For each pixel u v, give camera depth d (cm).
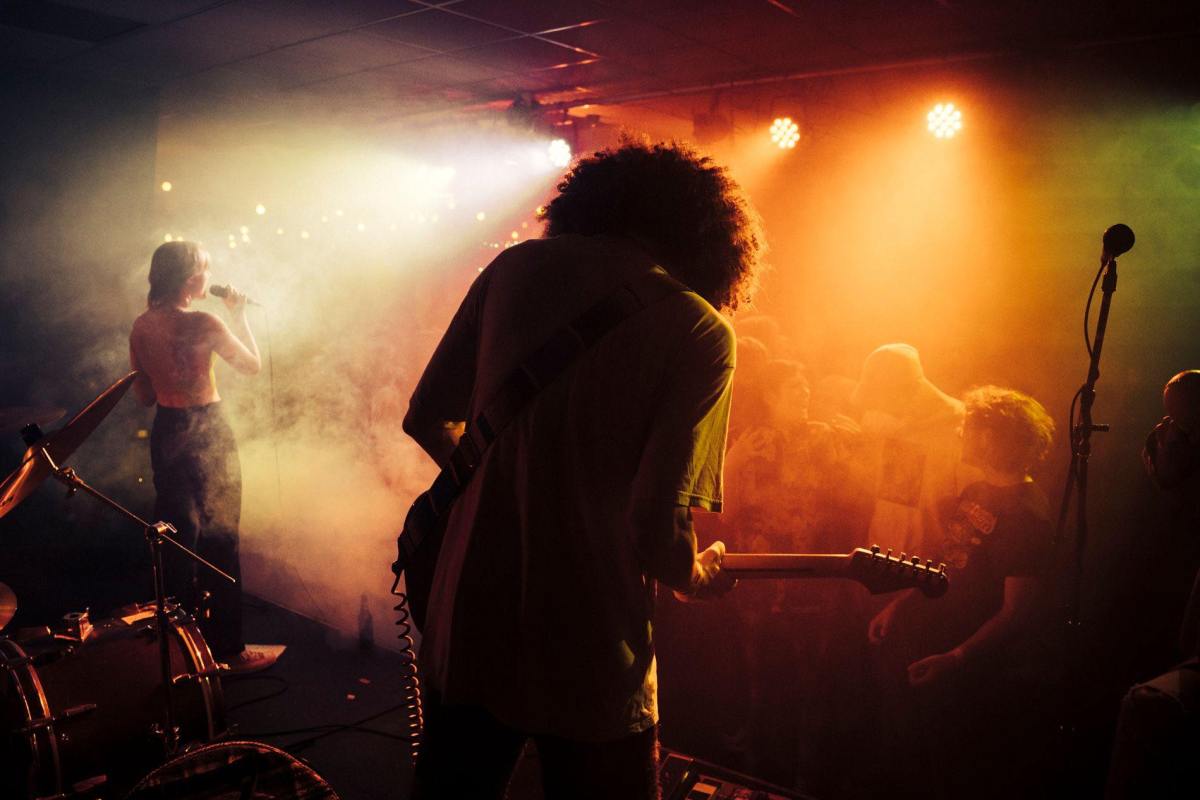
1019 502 271
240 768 198
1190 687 222
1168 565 359
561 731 106
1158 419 537
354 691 376
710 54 512
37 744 249
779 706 320
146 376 394
